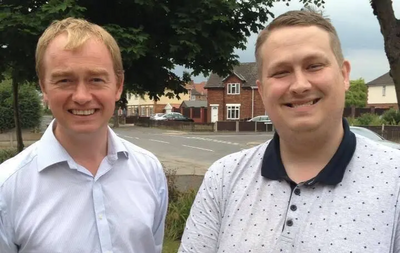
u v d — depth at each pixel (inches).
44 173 76.4
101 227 76.8
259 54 69.2
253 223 65.8
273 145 70.2
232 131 1504.7
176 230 207.8
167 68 261.4
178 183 327.9
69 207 76.2
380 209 59.6
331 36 65.9
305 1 289.3
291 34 64.6
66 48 73.6
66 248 74.4
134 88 277.1
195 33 219.8
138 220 80.7
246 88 1977.1
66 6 192.4
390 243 58.1
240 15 249.4
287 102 65.3
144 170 86.7
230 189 71.3
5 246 74.7
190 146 890.7
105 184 79.9
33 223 73.9
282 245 62.1
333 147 65.8
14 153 470.9
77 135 76.9
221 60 254.7
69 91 75.3
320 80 63.4
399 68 219.0
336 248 58.8
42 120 1145.4
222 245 67.5
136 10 232.2
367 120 1171.9
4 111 1053.2
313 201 63.1
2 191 74.0
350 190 61.9
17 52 225.3
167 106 2736.2
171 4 230.5
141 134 1298.0
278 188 66.5
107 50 78.2
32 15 199.2
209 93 2057.1
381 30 225.8
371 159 64.0
